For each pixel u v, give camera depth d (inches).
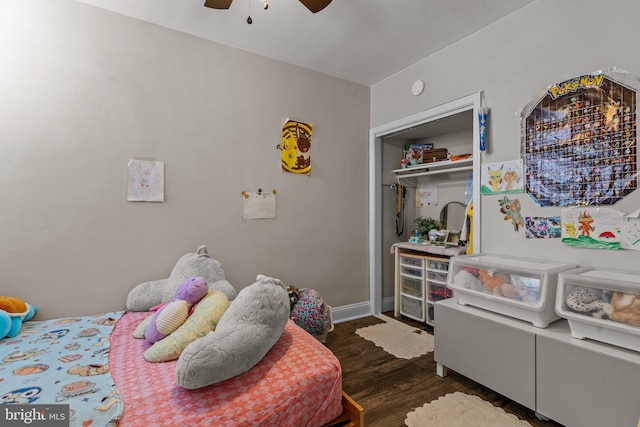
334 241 123.4
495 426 62.4
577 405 55.8
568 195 72.6
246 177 102.1
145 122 85.4
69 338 61.6
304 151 114.3
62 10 75.5
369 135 133.6
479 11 82.8
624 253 64.4
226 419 38.8
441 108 103.0
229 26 88.7
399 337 108.0
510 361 66.0
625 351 52.6
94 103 78.9
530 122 79.5
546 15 76.3
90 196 78.6
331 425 47.8
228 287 82.4
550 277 64.4
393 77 121.7
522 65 81.2
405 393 74.9
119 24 82.0
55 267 75.0
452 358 78.4
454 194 133.7
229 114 98.7
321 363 49.9
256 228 104.3
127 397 41.0
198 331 55.1
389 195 140.8
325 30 91.1
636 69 62.8
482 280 76.3
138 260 84.7
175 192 89.9
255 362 46.9
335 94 122.8
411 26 89.5
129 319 73.4
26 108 71.9
